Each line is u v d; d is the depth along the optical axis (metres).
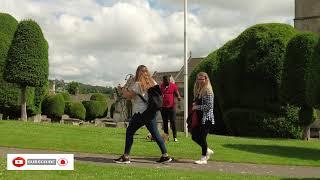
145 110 11.04
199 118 11.53
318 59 20.61
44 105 49.66
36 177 8.52
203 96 11.54
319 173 10.70
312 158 13.68
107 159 11.66
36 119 37.50
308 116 27.39
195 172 9.88
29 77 28.52
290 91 27.61
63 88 116.19
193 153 13.15
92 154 12.49
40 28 29.45
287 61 27.89
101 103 65.25
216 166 11.25
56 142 14.43
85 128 20.89
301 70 27.19
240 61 31.19
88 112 63.59
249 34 31.06
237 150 14.62
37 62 28.89
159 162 11.35
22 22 29.11
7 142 14.23
